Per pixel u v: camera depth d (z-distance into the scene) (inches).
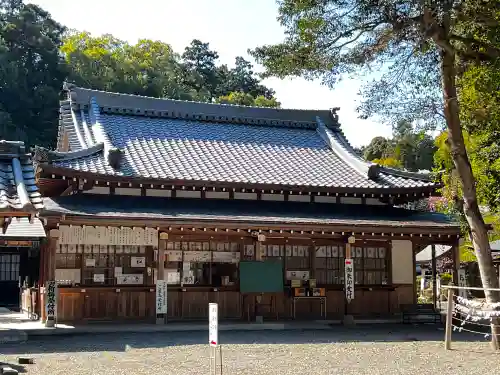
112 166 772.6
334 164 948.0
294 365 440.5
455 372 418.3
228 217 708.7
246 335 633.6
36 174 737.6
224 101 2701.8
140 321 712.4
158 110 984.9
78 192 756.0
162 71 2792.8
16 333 590.6
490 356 494.3
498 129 626.8
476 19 492.4
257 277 729.6
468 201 558.9
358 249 839.7
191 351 504.1
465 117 626.5
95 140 851.4
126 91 2466.8
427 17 479.5
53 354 483.8
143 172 778.2
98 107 936.9
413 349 533.3
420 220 810.8
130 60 2628.0
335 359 471.5
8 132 1983.3
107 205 723.4
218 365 434.6
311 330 693.9
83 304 711.1
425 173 891.4
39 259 797.9
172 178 771.4
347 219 782.5
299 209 830.5
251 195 839.7
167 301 738.8
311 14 524.4
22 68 2142.0
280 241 795.4
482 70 564.1
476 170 662.5
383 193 861.8
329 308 813.2
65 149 1010.7
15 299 1098.7
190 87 2992.1
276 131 1036.5
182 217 683.4
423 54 554.3
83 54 2426.2
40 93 2122.3
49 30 2583.7
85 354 484.1
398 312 841.5
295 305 799.7
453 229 767.7
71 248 711.1
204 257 768.3
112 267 729.0
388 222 775.1
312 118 1083.9
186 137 935.7
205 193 816.3
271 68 561.6
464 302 547.8
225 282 774.5
